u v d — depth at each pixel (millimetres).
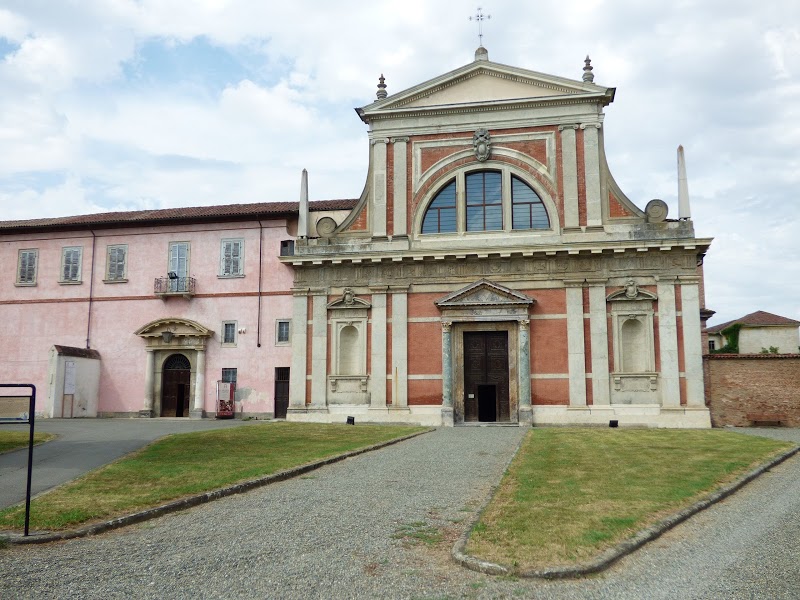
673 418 28719
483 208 32000
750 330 53969
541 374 30047
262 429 26125
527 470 15234
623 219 30625
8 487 13680
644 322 29641
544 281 30547
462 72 32438
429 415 30641
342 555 8922
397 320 31562
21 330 38469
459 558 8570
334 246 32656
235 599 7430
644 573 8328
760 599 7406
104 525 10406
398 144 32938
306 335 32344
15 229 38688
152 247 37875
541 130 31812
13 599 7441
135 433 24984
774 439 22250
